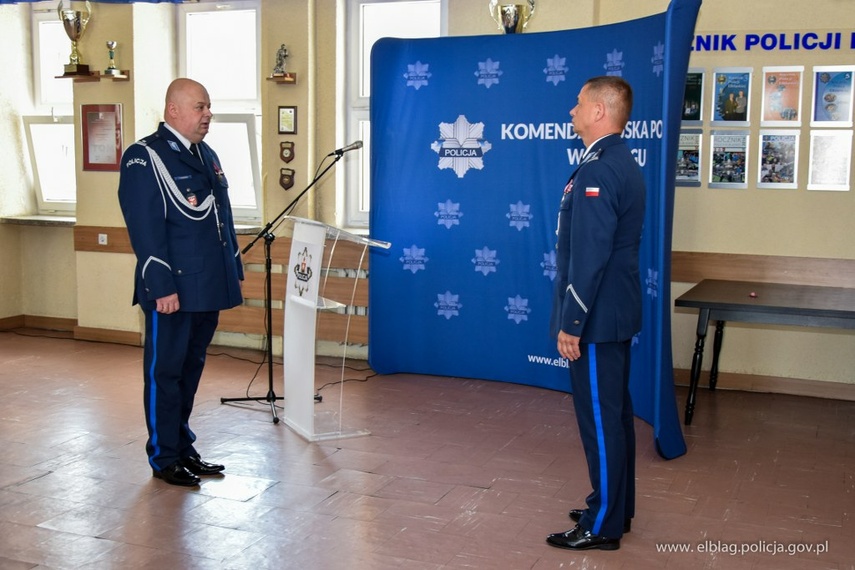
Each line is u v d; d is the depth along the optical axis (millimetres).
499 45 5406
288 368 4652
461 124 5547
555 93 5262
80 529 3305
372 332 5855
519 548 3170
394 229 5770
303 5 6055
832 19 5137
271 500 3623
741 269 5410
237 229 6359
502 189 5496
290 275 4594
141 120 6594
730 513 3543
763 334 5457
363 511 3512
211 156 3969
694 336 5578
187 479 3775
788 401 5285
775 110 5277
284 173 6242
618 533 3164
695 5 3932
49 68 7207
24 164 7355
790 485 3869
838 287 5176
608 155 3037
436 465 4082
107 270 6785
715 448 4387
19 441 4375
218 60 6656
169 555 3084
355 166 6324
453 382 5691
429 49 5578
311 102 6164
